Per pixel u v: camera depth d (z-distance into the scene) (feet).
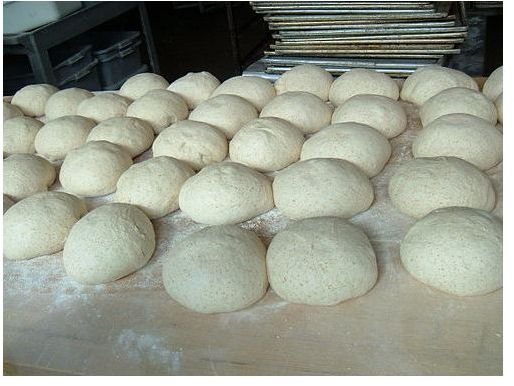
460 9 9.73
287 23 9.50
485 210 5.22
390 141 6.80
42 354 4.52
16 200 6.57
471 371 3.89
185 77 8.56
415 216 5.37
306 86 7.81
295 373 4.06
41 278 5.40
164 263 5.10
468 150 5.84
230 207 5.55
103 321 4.77
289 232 4.95
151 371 4.24
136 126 7.30
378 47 9.12
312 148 6.27
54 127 7.49
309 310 4.59
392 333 4.27
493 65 12.67
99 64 13.44
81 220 5.51
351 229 4.94
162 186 5.94
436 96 6.84
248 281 4.65
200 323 4.61
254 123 6.72
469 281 4.39
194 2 23.80
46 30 11.28
